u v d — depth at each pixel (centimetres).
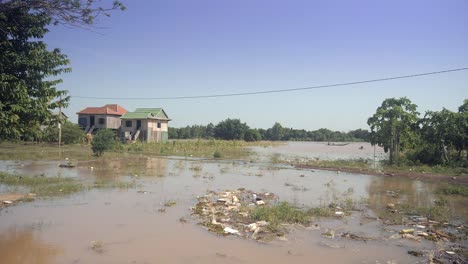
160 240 912
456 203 1450
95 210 1206
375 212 1267
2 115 979
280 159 3478
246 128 9494
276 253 838
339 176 2286
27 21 1039
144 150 4200
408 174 2317
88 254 808
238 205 1312
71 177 1938
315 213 1216
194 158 3450
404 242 931
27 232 957
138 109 5959
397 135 2967
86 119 5925
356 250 867
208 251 841
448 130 2712
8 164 2544
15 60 1024
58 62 1123
